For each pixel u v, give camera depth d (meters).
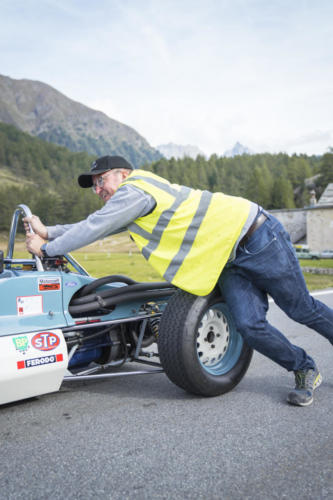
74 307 2.88
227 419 2.68
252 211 2.75
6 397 2.47
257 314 2.84
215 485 1.94
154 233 2.77
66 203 180.25
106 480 1.98
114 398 3.09
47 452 2.25
